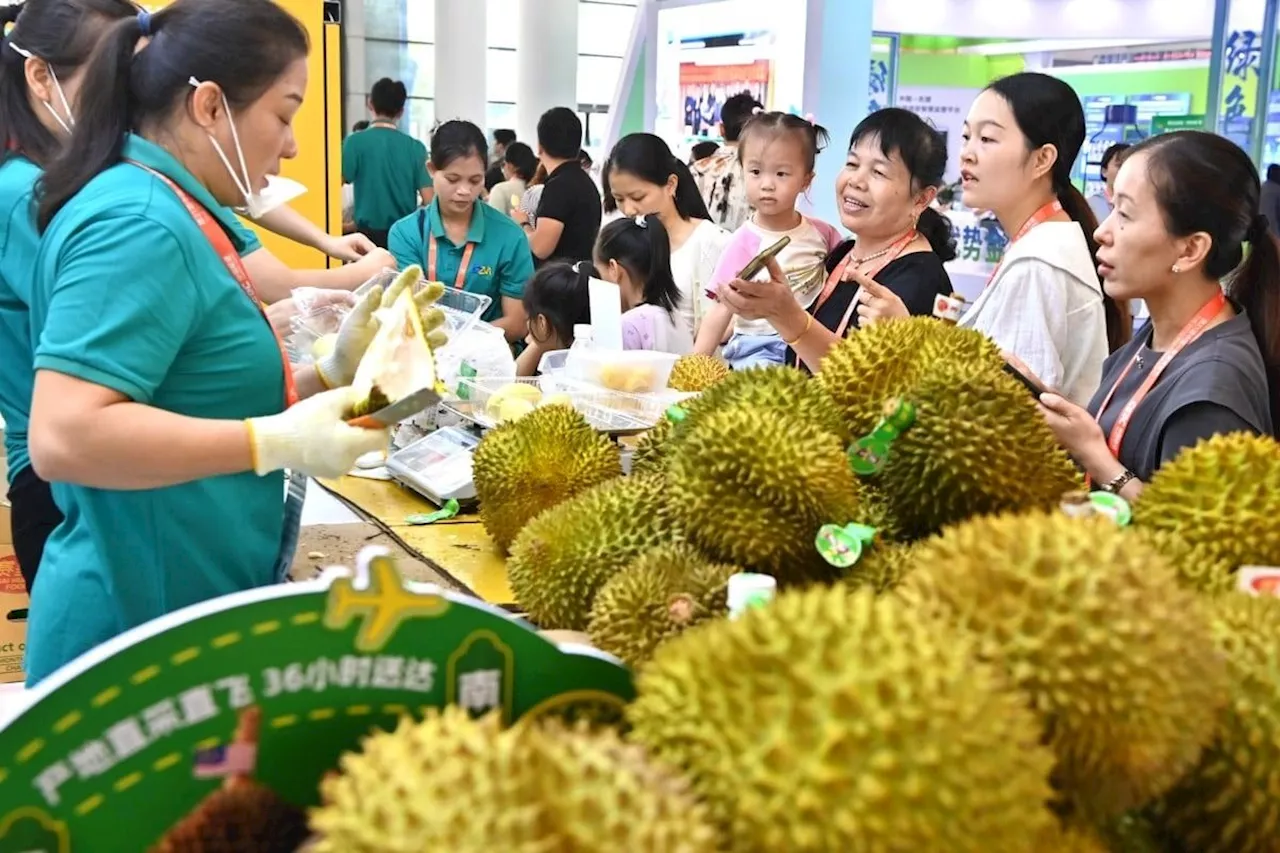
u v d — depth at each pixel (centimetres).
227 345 171
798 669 75
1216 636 95
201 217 172
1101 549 88
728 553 126
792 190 368
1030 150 270
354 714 83
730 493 125
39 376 152
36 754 75
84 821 77
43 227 169
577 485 188
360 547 204
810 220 395
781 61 663
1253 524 114
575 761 71
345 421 156
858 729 71
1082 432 187
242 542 181
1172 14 760
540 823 65
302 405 155
